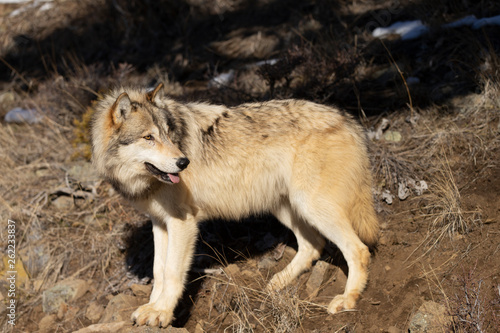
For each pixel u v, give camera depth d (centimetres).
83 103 770
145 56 951
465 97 605
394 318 387
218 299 471
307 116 456
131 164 405
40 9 1190
